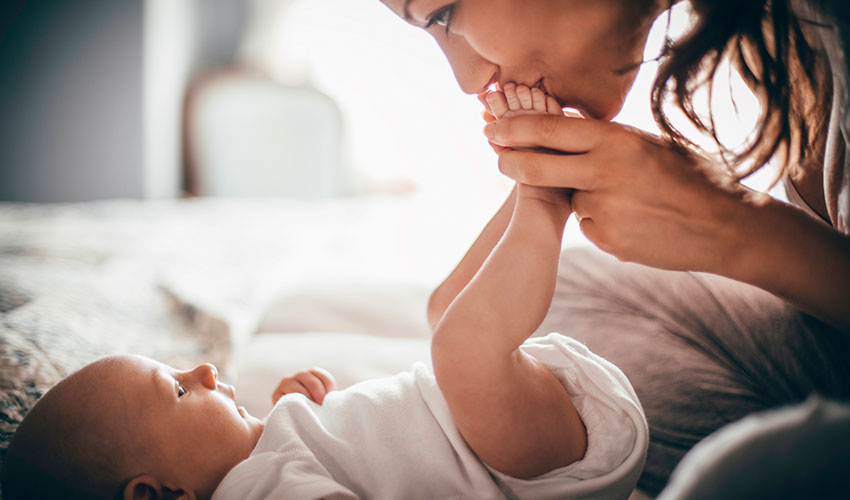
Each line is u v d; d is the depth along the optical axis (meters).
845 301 0.62
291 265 1.66
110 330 1.13
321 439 0.75
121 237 2.03
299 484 0.65
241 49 4.20
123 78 3.43
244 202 2.95
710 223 0.64
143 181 3.51
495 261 0.69
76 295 1.24
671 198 0.64
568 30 0.65
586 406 0.74
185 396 0.79
